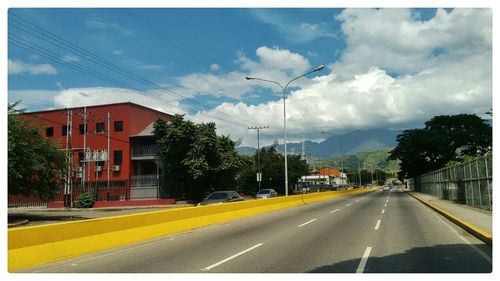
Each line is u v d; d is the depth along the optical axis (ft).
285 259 33.19
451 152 239.09
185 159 153.79
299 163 263.90
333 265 30.42
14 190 86.69
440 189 135.03
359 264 30.55
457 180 101.91
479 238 42.52
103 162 179.11
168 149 156.25
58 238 35.86
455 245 38.68
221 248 39.63
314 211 86.53
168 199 155.74
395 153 256.93
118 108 180.96
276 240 43.91
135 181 168.45
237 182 200.34
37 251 33.40
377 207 95.96
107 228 41.83
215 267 30.91
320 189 320.91
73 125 188.44
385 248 37.32
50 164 90.89
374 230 50.60
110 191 164.76
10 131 78.54
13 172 77.77
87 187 166.81
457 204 92.43
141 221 47.34
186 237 49.06
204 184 167.63
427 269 28.76
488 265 29.89
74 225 37.83
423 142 240.32
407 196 170.91
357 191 251.39
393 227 53.67
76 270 30.96
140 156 176.35
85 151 165.27
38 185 89.35
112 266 32.27
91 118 184.65
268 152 252.83
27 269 31.45
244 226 59.98
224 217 68.59
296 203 113.19
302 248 38.17
